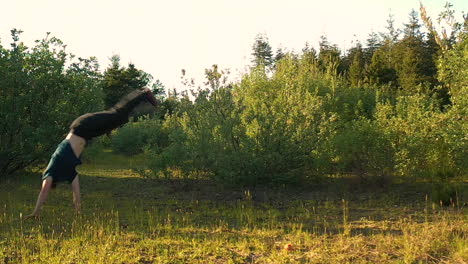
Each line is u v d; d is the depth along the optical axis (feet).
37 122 45.57
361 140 37.58
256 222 27.25
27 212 29.76
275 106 42.88
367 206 31.99
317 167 39.40
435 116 36.70
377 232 24.32
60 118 45.98
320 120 42.75
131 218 28.17
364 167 38.22
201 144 40.42
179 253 20.49
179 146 41.14
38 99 45.16
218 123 41.96
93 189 41.50
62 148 21.29
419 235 22.58
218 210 31.76
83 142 21.50
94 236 22.71
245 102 45.93
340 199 34.86
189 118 45.14
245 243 21.94
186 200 35.86
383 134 37.27
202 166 40.55
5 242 22.41
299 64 65.05
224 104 43.55
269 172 39.09
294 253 20.59
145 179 47.44
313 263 19.11
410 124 37.27
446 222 25.25
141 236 23.31
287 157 38.68
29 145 44.47
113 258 19.88
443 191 30.99
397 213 29.17
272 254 20.26
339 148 38.32
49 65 45.85
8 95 44.75
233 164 39.01
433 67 159.84
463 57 32.68
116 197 37.19
